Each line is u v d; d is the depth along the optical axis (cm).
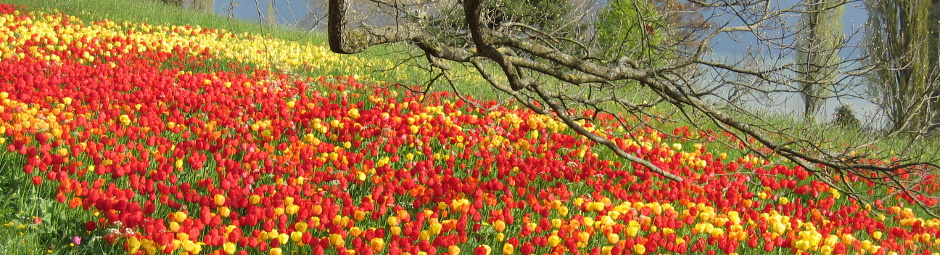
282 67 1343
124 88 972
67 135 739
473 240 632
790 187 823
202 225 550
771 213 706
